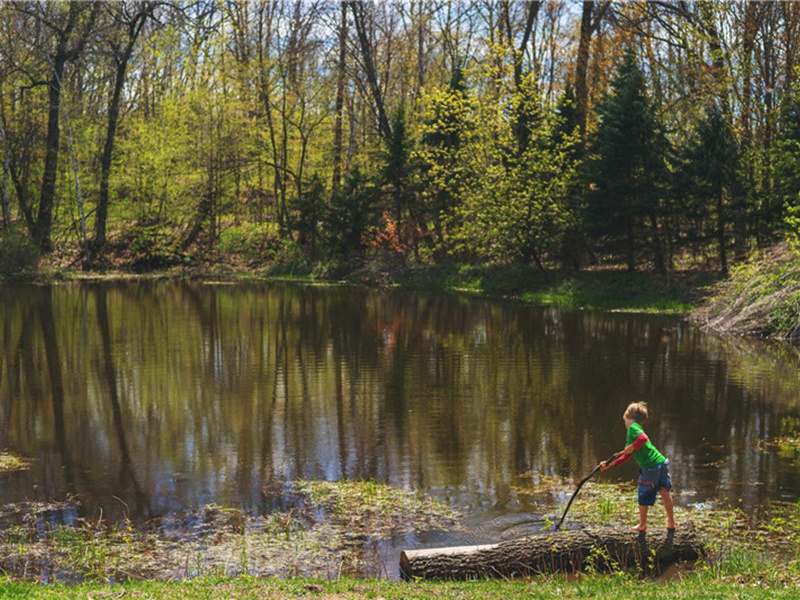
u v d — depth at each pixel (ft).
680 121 110.01
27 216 146.30
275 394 46.44
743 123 101.60
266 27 178.81
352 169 147.33
